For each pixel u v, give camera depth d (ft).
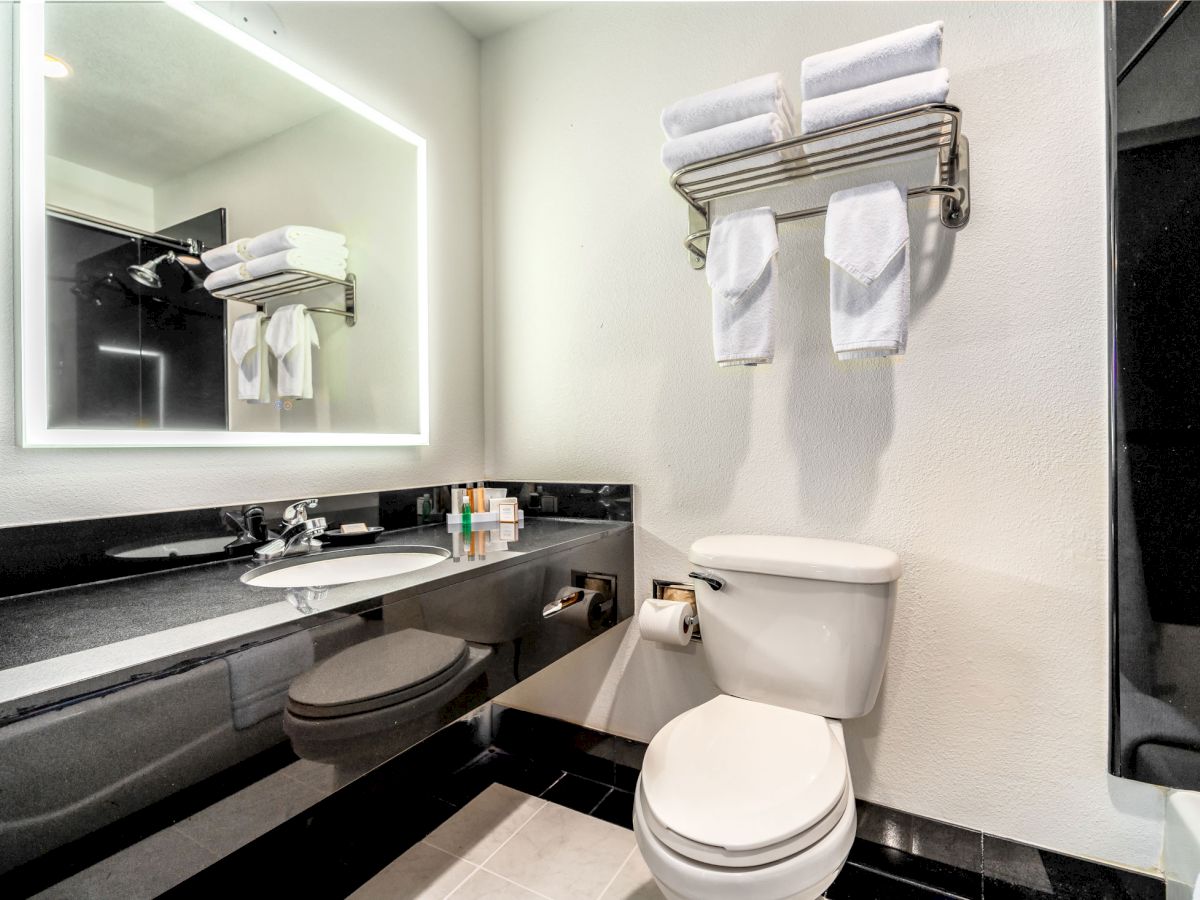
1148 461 3.67
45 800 1.81
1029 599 4.04
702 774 3.22
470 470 6.22
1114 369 3.74
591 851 4.64
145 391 3.64
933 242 4.26
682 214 5.25
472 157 6.28
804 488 4.76
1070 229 3.90
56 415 3.23
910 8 4.34
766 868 2.73
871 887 4.31
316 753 2.60
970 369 4.18
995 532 4.12
